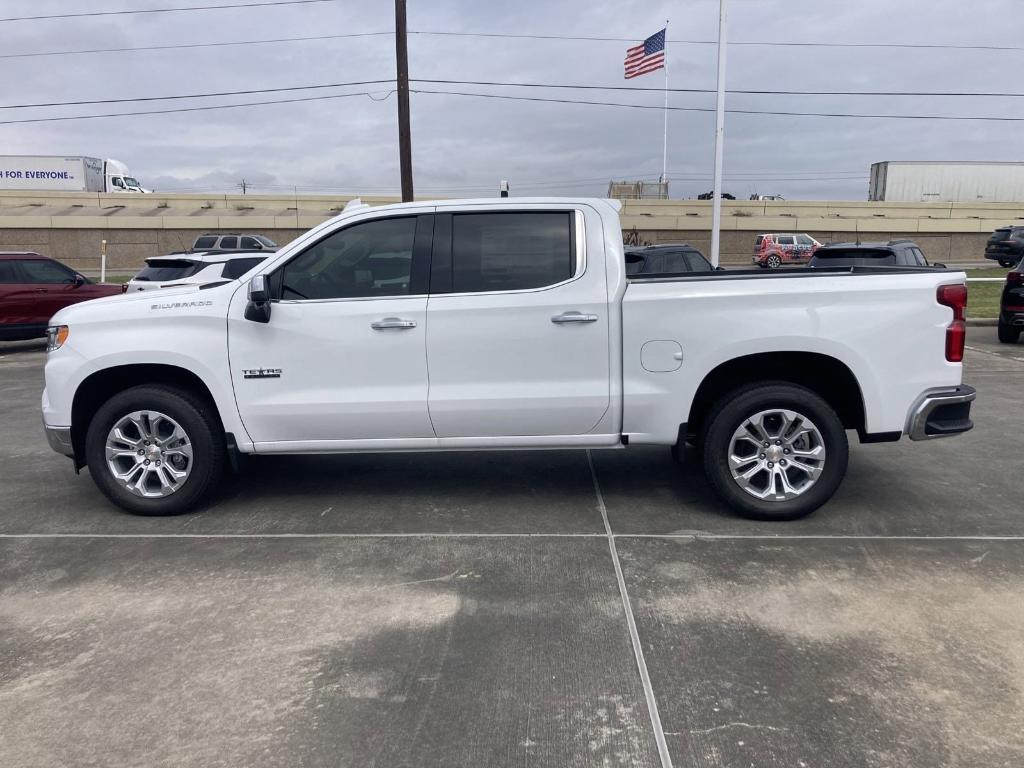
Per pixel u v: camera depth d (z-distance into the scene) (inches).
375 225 198.2
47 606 156.8
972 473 238.7
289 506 214.5
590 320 191.9
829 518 200.4
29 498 224.8
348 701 123.7
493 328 193.2
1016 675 128.6
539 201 197.2
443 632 144.5
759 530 192.4
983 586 160.7
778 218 1577.3
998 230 1272.1
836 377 200.7
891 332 188.1
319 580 166.9
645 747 112.0
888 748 111.0
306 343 196.2
